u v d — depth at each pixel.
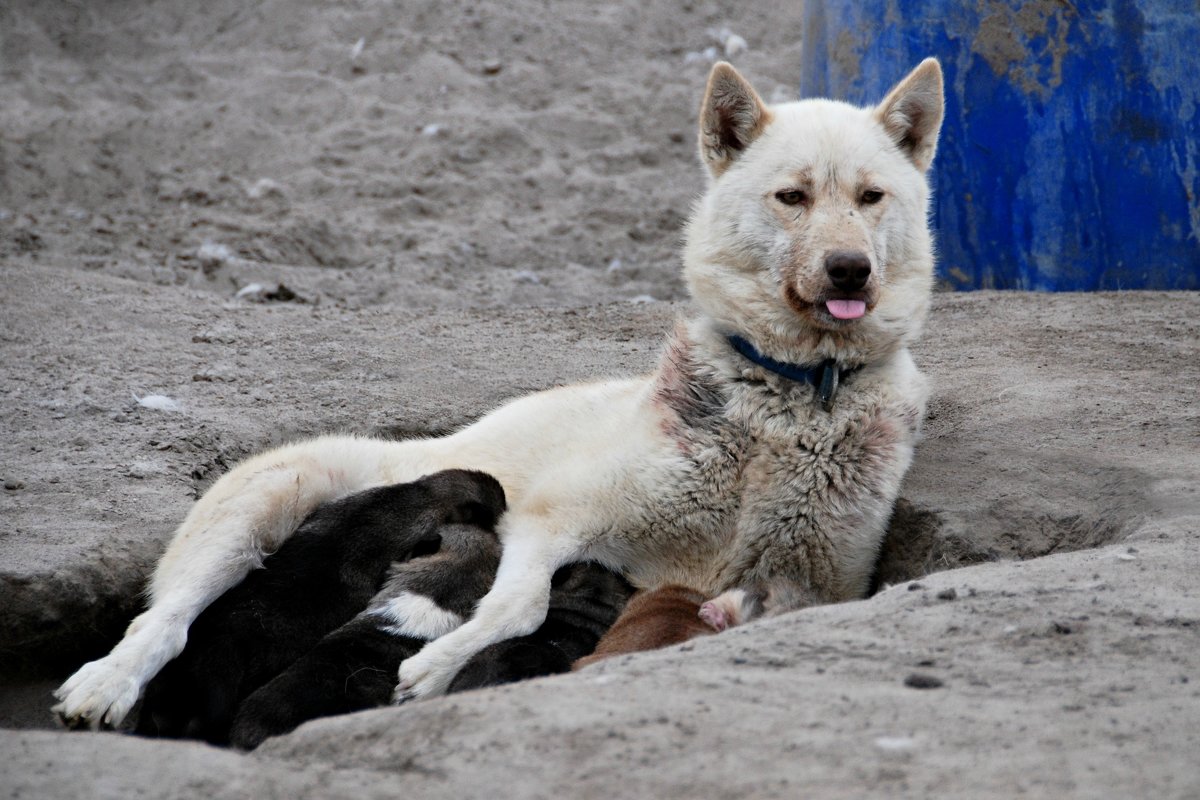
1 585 9.30
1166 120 15.31
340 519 10.06
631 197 23.39
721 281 10.10
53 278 16.66
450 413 13.10
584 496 9.69
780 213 9.84
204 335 15.03
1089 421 11.12
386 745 5.83
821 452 9.67
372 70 27.75
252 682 9.10
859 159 9.90
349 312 16.77
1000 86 15.69
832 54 17.41
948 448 10.96
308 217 21.47
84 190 22.88
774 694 6.04
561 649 9.21
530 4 29.91
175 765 5.72
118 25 29.41
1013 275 16.05
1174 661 6.30
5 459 11.41
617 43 29.00
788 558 9.93
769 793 5.07
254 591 9.51
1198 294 15.26
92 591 9.66
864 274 9.35
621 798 5.12
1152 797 4.90
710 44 29.16
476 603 9.59
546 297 19.33
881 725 5.63
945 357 13.44
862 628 7.05
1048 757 5.25
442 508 10.04
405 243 21.39
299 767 5.71
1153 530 8.52
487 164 24.45
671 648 7.17
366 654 8.98
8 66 27.14
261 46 28.73
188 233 20.77
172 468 11.48
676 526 9.79
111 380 13.40
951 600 7.35
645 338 15.49
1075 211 15.64
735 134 10.41
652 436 9.75
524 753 5.52
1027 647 6.58
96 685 8.49
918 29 16.05
